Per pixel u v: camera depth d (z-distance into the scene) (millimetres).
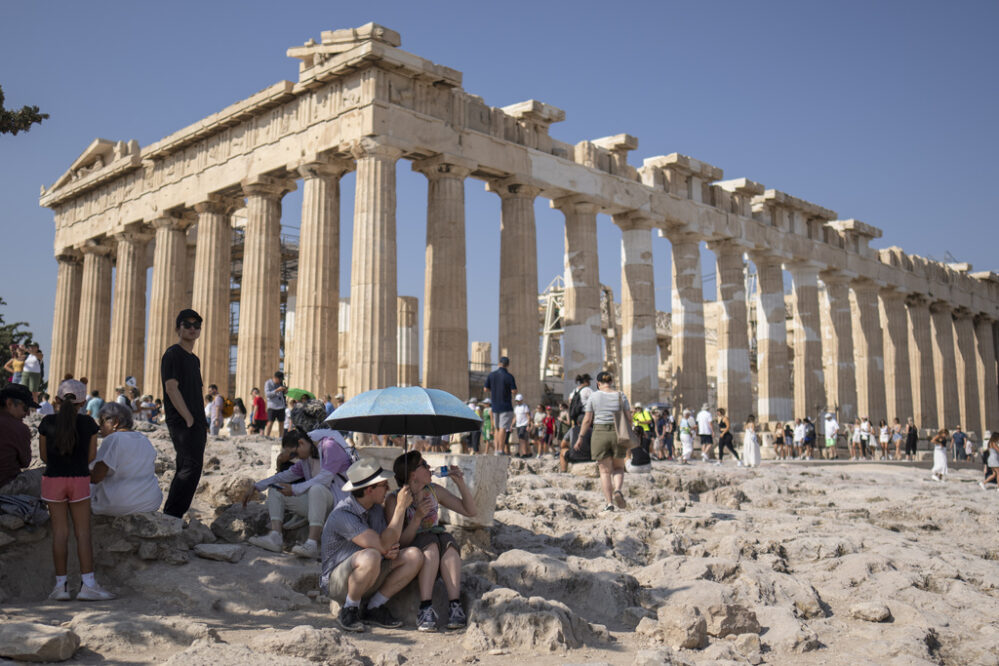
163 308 38969
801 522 17172
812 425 42969
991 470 26641
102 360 44781
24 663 7883
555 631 9500
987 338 67062
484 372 53062
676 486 20922
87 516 10078
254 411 30141
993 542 17516
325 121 32188
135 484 10836
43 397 28234
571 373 36938
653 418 33812
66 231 46688
